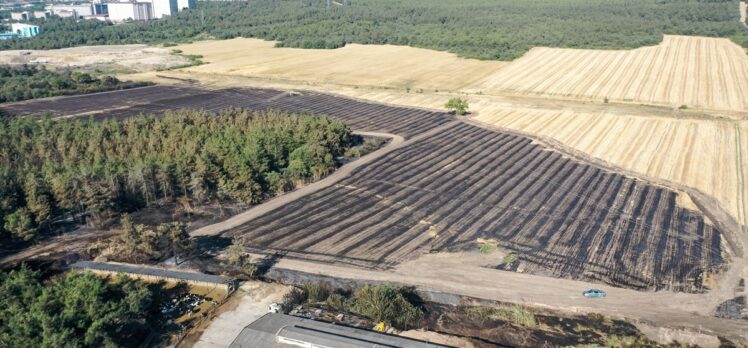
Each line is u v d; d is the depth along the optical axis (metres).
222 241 78.12
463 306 63.91
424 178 101.25
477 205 89.88
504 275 69.69
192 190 93.12
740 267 72.44
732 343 57.53
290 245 76.94
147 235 73.12
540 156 113.56
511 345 57.06
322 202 90.88
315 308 61.81
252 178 93.38
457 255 74.44
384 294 61.81
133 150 102.88
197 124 119.81
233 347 53.44
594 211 88.00
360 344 52.66
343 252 75.06
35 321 53.09
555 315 62.09
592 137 124.88
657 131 127.38
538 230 81.56
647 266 72.12
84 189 83.75
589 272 70.50
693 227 83.25
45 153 101.56
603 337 58.38
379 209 88.31
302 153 103.19
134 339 56.88
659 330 59.47
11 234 77.19
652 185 98.81
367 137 127.44
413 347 52.72
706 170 105.50
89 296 56.72
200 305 62.69
